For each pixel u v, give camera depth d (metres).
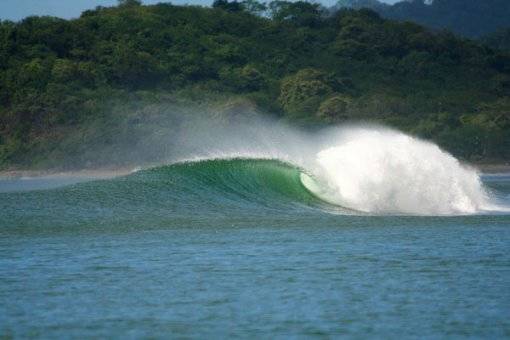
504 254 73.25
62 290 60.78
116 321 52.94
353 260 71.00
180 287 61.44
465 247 77.25
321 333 50.22
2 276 65.44
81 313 54.75
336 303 56.59
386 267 67.94
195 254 74.50
